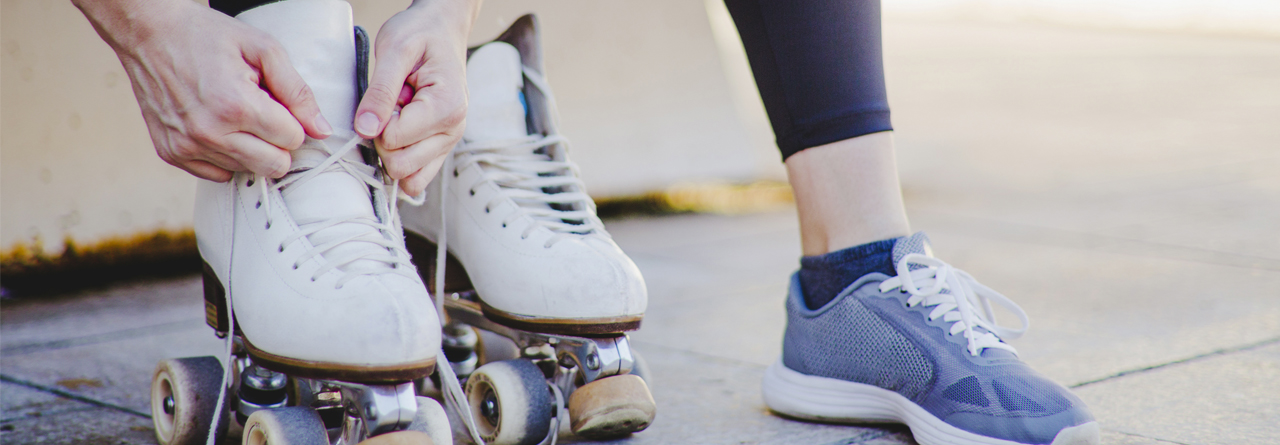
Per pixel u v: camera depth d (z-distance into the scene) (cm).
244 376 169
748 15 180
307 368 157
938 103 967
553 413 173
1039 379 170
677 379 195
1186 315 218
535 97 179
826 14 177
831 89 178
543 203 176
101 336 217
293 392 174
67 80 260
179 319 227
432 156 161
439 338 159
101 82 266
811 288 184
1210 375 190
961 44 2064
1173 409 180
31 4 253
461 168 176
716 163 412
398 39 160
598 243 172
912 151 628
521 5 349
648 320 224
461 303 181
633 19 386
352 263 159
